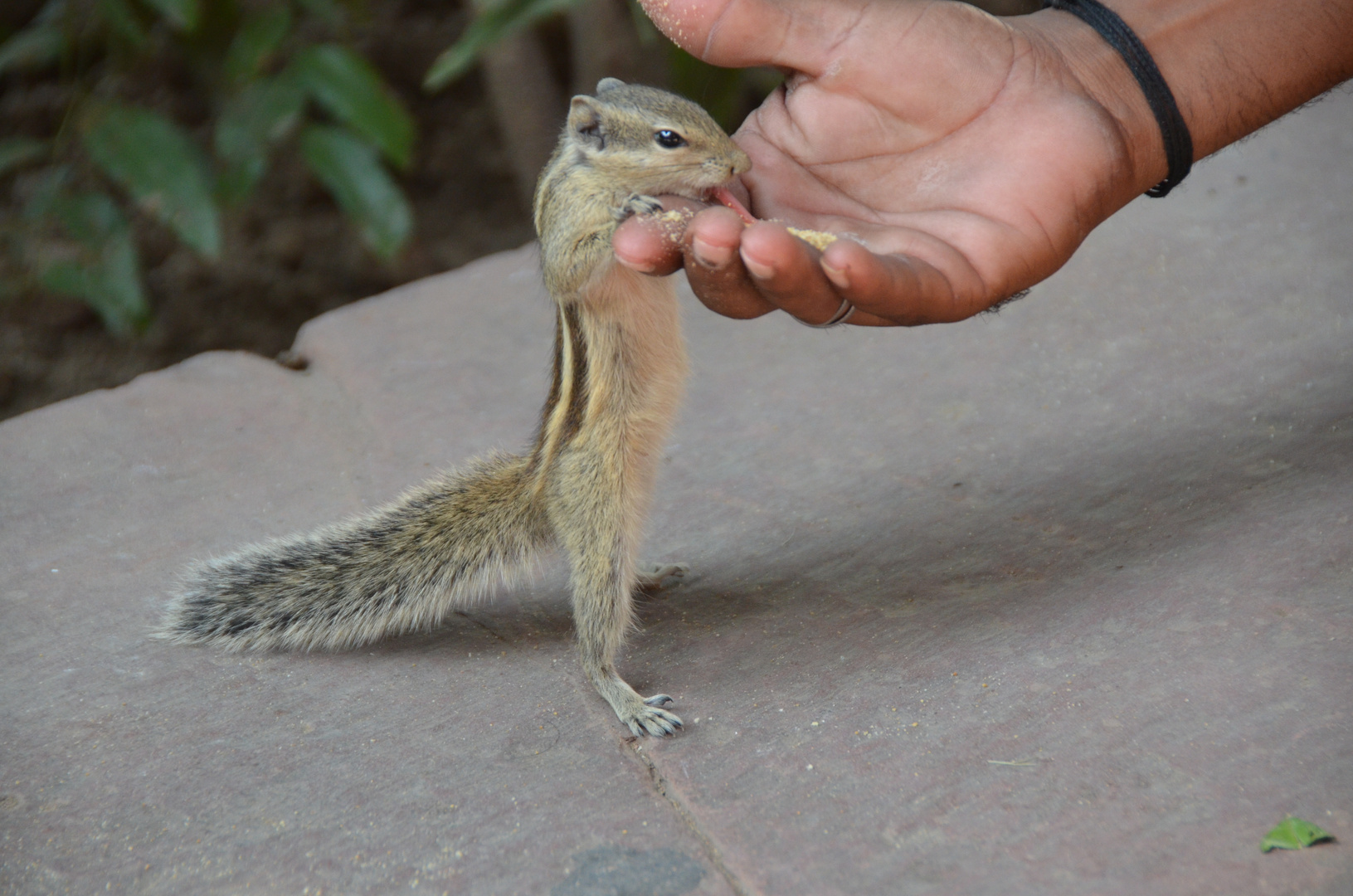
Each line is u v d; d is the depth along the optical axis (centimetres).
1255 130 136
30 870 126
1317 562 132
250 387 151
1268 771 125
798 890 123
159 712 132
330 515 141
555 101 209
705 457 144
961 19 133
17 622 136
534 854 125
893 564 136
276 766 129
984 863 123
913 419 144
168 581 138
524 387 149
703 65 169
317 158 170
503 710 131
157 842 126
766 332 152
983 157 132
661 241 128
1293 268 150
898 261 127
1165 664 129
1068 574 134
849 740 128
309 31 234
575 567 133
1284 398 141
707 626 134
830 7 132
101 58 227
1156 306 149
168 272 213
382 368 151
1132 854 123
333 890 125
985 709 128
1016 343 148
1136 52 134
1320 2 135
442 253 218
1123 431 141
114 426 148
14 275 201
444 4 242
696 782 127
